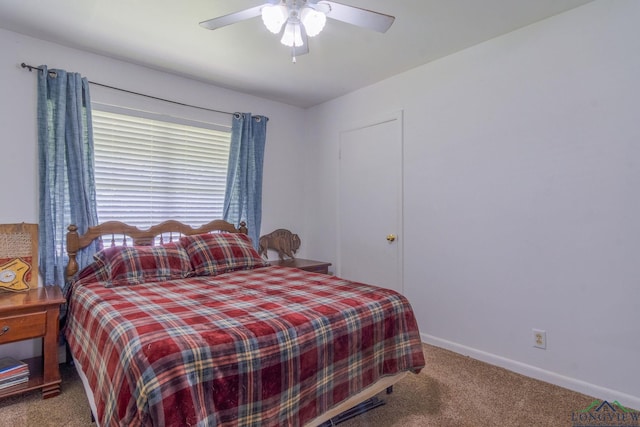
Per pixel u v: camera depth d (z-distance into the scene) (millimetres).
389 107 3324
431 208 3006
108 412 1296
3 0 2096
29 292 2334
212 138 3490
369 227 3541
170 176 3223
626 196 2039
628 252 2029
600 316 2125
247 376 1377
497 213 2590
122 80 2941
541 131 2369
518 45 2469
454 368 2541
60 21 2334
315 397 1591
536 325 2391
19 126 2492
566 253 2262
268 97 3863
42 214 2518
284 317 1653
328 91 3682
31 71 2537
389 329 1974
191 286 2354
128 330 1459
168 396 1187
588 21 2170
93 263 2588
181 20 2320
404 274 3219
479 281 2695
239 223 3588
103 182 2869
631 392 2012
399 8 2180
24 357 2494
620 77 2061
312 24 1729
